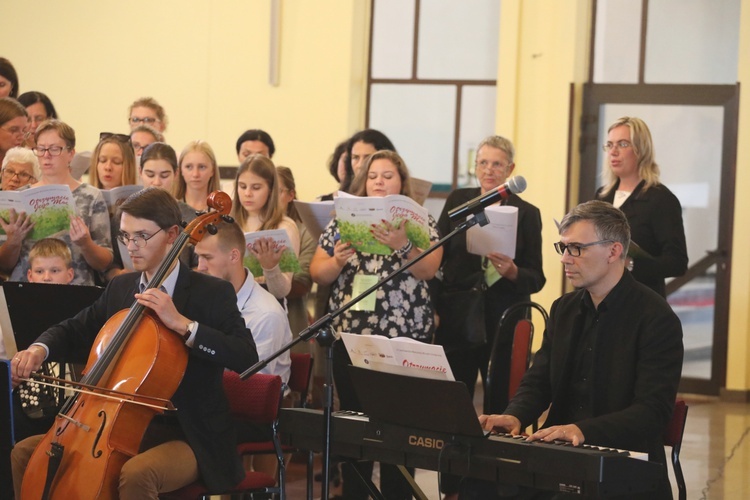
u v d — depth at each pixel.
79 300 4.61
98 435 3.79
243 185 5.82
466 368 5.88
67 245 5.43
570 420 4.05
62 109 10.47
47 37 10.49
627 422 3.72
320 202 5.83
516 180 3.83
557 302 4.21
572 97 9.70
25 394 4.67
